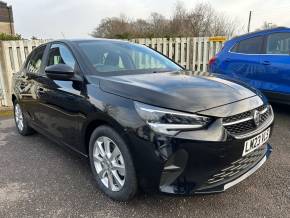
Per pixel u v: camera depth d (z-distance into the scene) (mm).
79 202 2703
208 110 2289
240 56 5602
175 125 2193
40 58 4012
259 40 5363
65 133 3277
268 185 2896
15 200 2773
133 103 2385
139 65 3434
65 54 3441
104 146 2734
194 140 2172
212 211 2506
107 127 2590
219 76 3213
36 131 4504
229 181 2420
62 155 3861
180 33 23312
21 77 4410
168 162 2193
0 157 3852
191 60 8898
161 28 23906
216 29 24766
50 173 3324
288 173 3135
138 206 2598
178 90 2488
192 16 24641
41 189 2965
